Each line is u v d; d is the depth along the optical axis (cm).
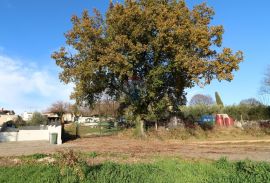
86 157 1816
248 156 2114
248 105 5425
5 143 3456
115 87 3866
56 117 8506
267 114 5206
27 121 7338
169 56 3478
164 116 4103
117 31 3412
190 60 3325
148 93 3688
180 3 3534
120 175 1254
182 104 4019
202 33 3366
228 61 3403
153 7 3447
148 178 1235
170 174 1292
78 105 3978
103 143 3269
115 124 5044
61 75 3691
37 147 2878
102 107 6725
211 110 5225
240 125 4478
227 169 1385
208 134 4006
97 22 3612
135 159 1766
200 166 1439
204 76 3431
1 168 1424
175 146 2953
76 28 3441
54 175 1217
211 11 3638
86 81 3609
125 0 3441
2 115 8562
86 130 4872
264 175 1218
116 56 3294
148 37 3438
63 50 3647
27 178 1238
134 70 3675
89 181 1188
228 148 2777
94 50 3425
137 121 3853
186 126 4050
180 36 3322
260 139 3803
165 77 3697
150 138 3694
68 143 3319
